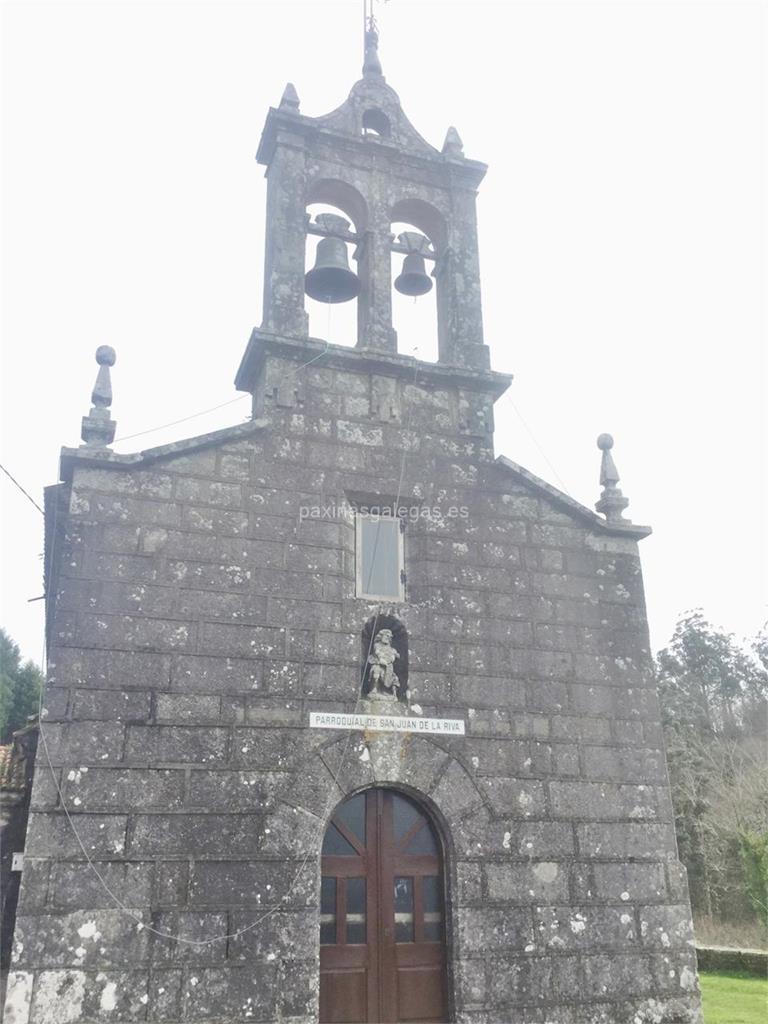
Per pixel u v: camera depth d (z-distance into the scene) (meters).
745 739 50.16
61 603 10.26
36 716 15.17
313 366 12.63
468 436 13.07
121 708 10.02
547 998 10.48
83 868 9.30
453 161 14.68
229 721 10.34
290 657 10.89
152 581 10.70
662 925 11.27
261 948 9.59
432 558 12.15
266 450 11.85
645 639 12.82
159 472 11.23
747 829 32.09
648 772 12.04
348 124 14.46
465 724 11.41
